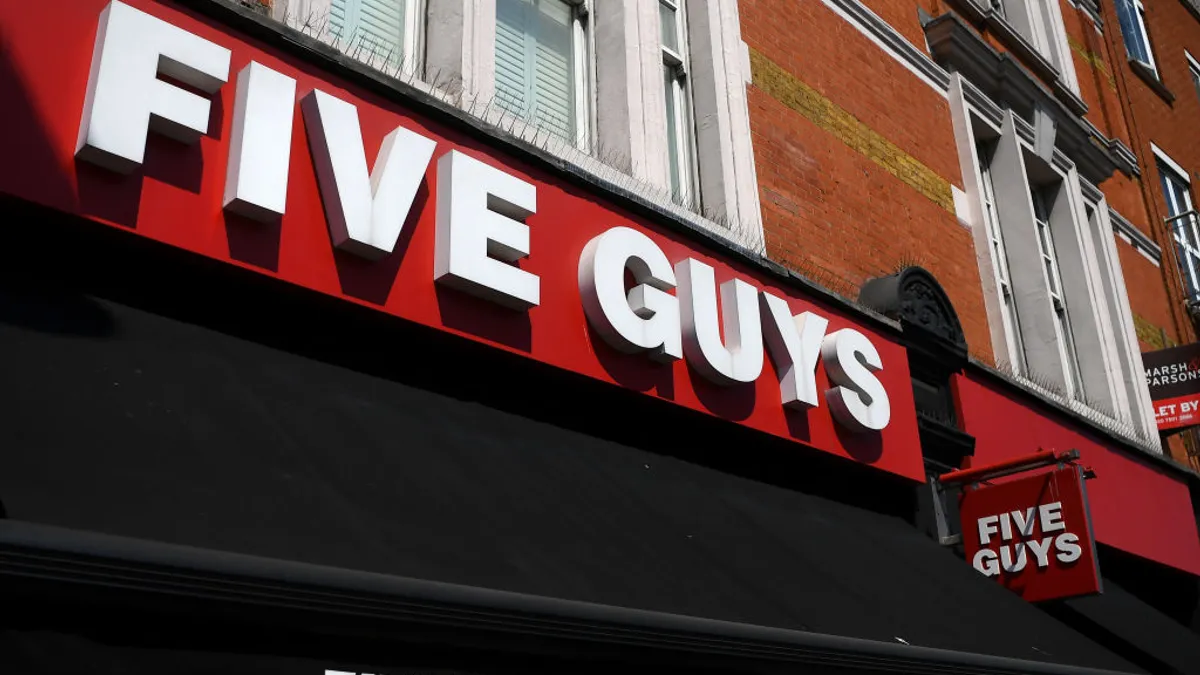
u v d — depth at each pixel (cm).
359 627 296
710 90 746
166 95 396
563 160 550
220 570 273
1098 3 1488
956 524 752
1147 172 1413
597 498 477
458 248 477
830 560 559
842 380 662
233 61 434
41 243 383
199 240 404
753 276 639
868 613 503
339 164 445
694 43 766
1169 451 1193
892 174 885
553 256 534
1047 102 1120
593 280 536
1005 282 1014
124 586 258
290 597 284
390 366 474
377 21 584
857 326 705
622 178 638
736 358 592
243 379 397
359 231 441
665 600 404
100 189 382
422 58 597
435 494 394
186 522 297
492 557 368
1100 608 792
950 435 761
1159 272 1344
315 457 373
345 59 468
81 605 256
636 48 696
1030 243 1014
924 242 892
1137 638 763
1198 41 1748
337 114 452
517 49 666
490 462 450
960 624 562
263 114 426
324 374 442
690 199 725
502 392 514
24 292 366
